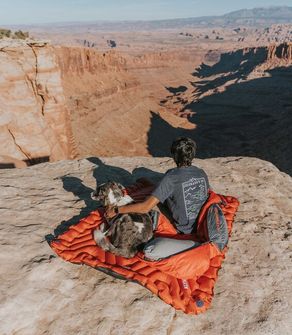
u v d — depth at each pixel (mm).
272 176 4273
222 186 3861
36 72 19938
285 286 2527
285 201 3727
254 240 2957
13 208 3117
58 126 21578
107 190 2424
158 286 2250
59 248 2553
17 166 15250
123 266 2361
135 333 2121
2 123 15914
